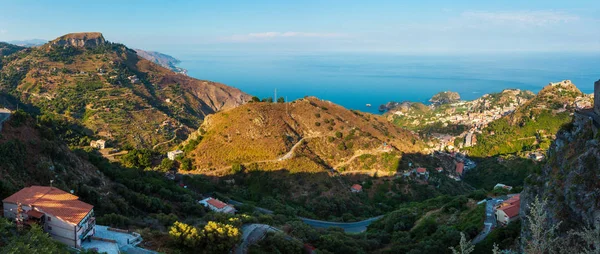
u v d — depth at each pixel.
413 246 68.75
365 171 139.50
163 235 50.94
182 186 111.38
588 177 43.72
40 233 36.59
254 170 127.00
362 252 66.81
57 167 67.06
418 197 128.75
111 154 160.75
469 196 92.62
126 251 44.00
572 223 42.84
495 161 191.12
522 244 54.00
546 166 56.19
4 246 34.31
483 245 61.53
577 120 55.22
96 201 63.91
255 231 62.06
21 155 61.56
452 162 185.62
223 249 51.09
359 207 117.94
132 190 82.69
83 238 42.66
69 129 192.75
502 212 67.25
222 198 105.38
